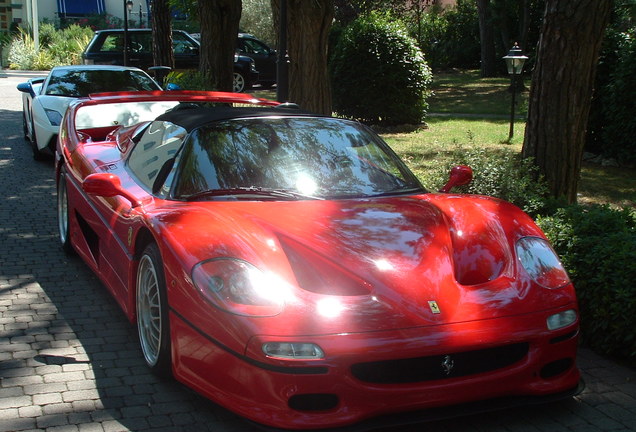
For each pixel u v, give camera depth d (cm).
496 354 294
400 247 317
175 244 313
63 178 547
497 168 597
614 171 999
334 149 417
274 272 291
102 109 640
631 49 999
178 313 303
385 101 1455
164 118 449
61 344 384
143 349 357
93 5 3975
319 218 338
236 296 282
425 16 3566
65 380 338
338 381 269
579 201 791
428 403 281
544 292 312
